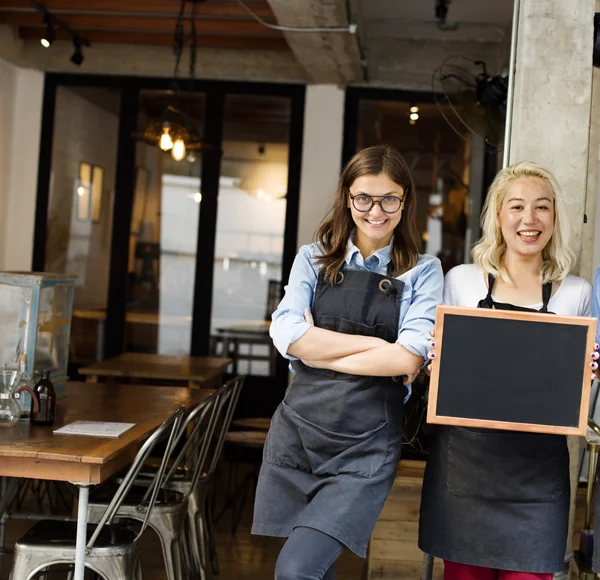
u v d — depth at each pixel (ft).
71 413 11.53
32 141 23.25
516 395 7.38
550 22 9.80
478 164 21.97
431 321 7.88
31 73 23.20
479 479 7.71
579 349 7.36
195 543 12.44
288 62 22.08
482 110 15.25
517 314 7.36
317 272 8.23
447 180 22.08
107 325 23.15
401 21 20.15
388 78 21.59
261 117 22.75
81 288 23.25
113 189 23.12
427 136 22.11
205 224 22.89
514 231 7.86
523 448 7.65
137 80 23.03
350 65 19.69
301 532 7.43
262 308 22.85
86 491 9.02
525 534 7.64
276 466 7.99
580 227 9.78
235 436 16.33
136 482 12.18
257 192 22.79
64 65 22.67
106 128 23.11
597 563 7.66
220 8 19.27
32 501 17.11
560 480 7.72
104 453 9.00
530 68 9.84
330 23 16.26
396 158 7.89
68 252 23.32
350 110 22.33
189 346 23.00
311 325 7.86
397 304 7.94
